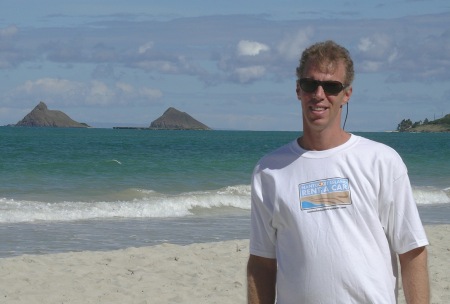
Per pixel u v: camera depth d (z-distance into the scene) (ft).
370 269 9.16
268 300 10.18
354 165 9.34
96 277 27.94
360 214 9.21
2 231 42.11
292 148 9.82
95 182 76.79
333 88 9.34
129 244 38.42
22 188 68.80
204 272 29.32
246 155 148.15
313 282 9.28
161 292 25.84
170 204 55.62
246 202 59.41
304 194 9.45
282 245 9.71
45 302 24.32
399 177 9.30
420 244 9.20
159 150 174.50
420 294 9.28
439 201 68.18
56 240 39.22
